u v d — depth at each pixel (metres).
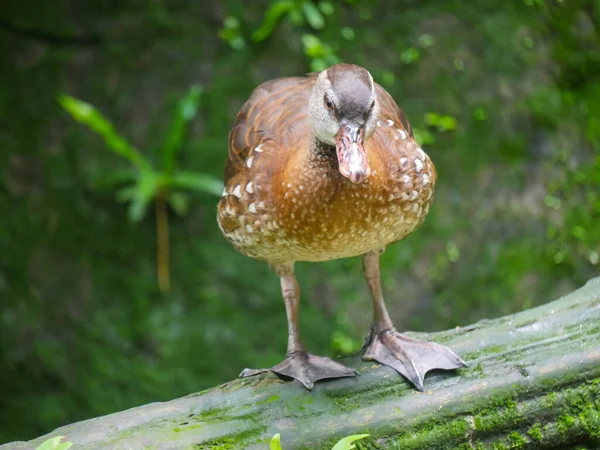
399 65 10.17
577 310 6.20
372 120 5.63
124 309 10.23
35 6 10.17
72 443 5.38
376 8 10.24
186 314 10.23
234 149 6.55
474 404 5.75
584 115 10.38
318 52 9.97
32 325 10.20
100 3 10.23
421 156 6.19
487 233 10.10
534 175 10.18
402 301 9.98
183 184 9.88
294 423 5.70
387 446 5.66
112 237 10.28
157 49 10.26
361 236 6.04
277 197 5.96
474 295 10.02
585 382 5.80
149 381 10.11
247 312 10.20
